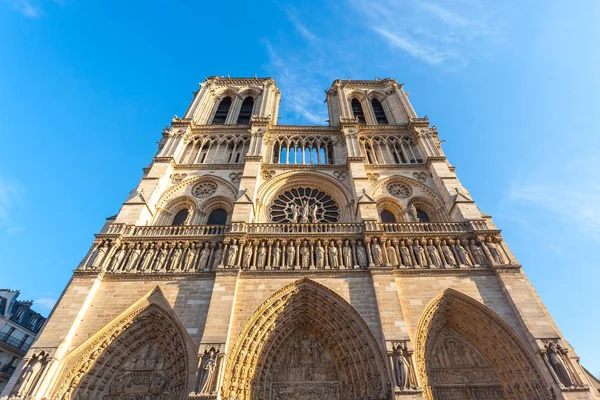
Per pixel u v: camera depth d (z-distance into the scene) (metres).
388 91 57.25
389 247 29.28
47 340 22.66
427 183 39.62
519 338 23.58
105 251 28.83
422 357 23.05
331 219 37.28
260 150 41.72
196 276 27.22
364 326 24.02
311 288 26.58
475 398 23.17
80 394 21.89
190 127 46.28
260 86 58.06
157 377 23.58
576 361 22.73
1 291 55.09
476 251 29.33
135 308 25.38
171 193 38.31
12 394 20.17
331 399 23.08
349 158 40.03
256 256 28.81
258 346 23.95
